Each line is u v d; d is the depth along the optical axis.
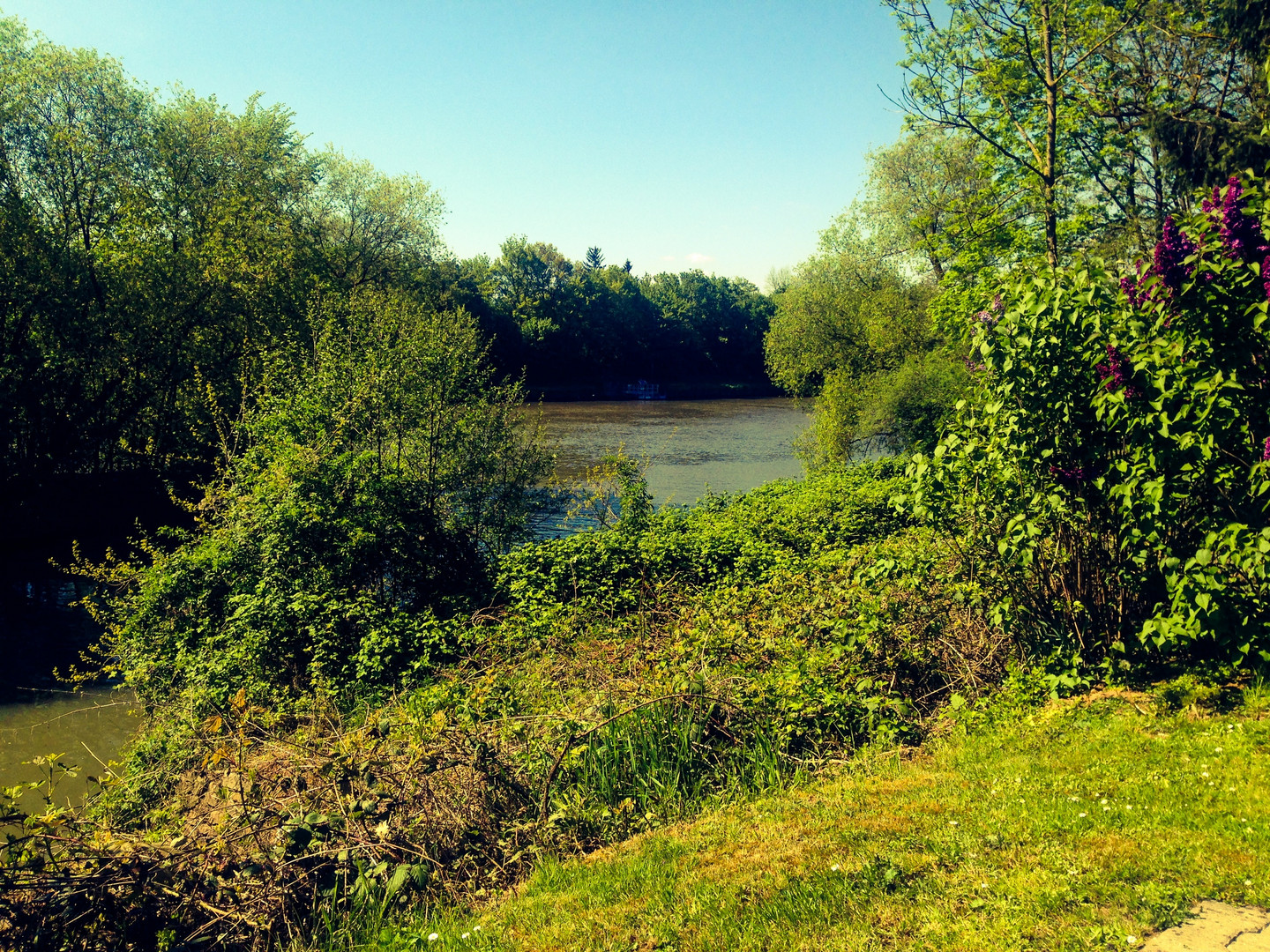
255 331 26.86
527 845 6.10
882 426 29.06
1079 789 5.30
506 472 18.12
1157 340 6.32
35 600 18.16
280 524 12.67
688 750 7.06
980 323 7.42
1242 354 6.09
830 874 4.79
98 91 25.89
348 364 16.22
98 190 26.61
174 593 12.11
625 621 11.62
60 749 11.15
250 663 10.80
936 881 4.48
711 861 5.34
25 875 5.08
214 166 28.30
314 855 5.69
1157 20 18.84
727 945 4.24
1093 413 6.96
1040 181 21.78
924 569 8.80
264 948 5.18
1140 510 6.54
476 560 15.36
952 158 30.52
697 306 108.75
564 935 4.64
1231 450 6.39
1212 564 6.30
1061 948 3.68
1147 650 7.04
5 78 23.77
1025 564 6.99
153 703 11.01
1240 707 5.98
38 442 25.75
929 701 7.82
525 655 10.52
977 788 5.66
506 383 19.09
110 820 8.15
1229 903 3.87
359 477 14.05
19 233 23.58
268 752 8.08
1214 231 6.26
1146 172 21.64
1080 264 7.56
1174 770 5.28
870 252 34.53
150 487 27.11
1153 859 4.31
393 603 13.67
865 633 8.23
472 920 5.14
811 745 7.26
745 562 13.27
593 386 91.44
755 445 45.56
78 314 24.88
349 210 36.28
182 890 5.40
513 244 103.94
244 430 16.69
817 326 35.09
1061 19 18.80
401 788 6.36
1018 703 7.06
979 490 7.67
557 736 7.03
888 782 6.14
